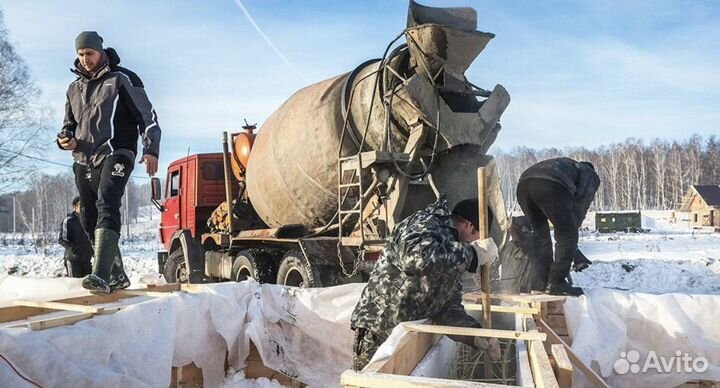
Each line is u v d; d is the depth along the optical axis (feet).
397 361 8.55
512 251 21.63
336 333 15.15
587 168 19.76
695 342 14.19
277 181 26.94
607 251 75.31
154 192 42.93
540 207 17.99
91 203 14.53
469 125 21.17
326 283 24.58
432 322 11.46
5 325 10.44
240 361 14.44
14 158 115.44
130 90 13.96
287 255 26.30
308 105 25.27
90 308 11.40
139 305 11.94
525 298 15.30
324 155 24.36
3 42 113.91
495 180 21.24
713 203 195.21
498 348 10.75
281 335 15.17
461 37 20.61
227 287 14.69
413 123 21.58
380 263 11.57
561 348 9.64
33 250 112.16
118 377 10.66
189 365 13.53
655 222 195.52
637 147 284.00
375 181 21.83
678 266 49.49
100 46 13.88
